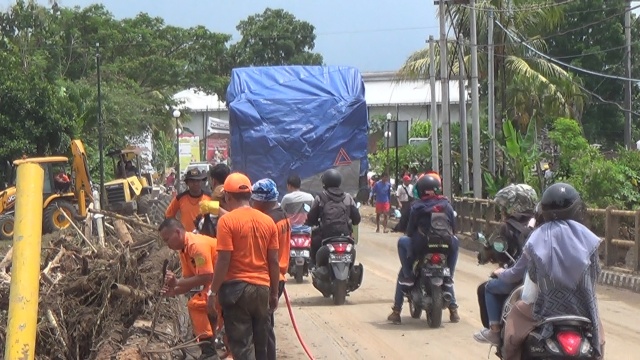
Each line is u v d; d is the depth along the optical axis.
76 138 29.83
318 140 16.38
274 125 16.38
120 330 7.38
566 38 42.00
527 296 5.23
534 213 6.29
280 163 16.36
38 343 6.63
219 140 42.66
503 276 5.54
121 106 40.41
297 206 13.61
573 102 32.91
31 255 4.30
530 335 5.17
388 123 30.92
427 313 9.95
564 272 5.02
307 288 13.34
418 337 9.34
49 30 42.22
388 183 25.09
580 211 5.27
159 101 48.12
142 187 26.95
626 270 13.25
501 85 28.58
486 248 6.52
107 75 45.94
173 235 7.06
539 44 30.33
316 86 16.84
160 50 52.66
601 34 41.62
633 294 12.38
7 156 27.95
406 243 9.95
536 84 28.56
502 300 6.00
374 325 10.12
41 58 38.91
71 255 8.41
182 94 64.62
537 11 28.23
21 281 4.23
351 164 16.56
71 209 23.20
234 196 6.49
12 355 4.04
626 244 13.32
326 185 11.77
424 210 9.73
